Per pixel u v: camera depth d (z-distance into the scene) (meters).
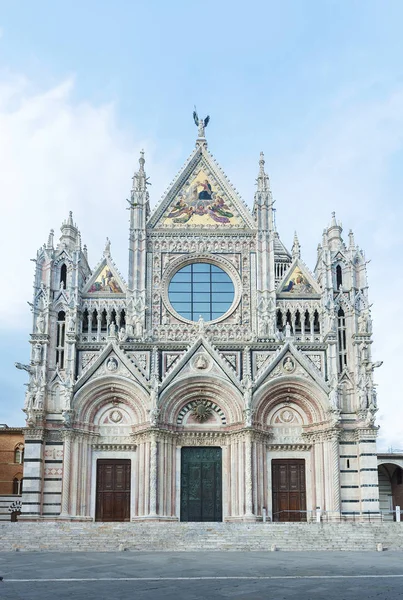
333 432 63.62
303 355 66.12
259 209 71.81
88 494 63.38
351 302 68.31
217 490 64.44
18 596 24.53
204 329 67.19
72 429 63.12
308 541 48.97
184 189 72.94
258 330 67.94
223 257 70.81
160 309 69.12
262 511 62.78
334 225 72.06
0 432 85.25
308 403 66.00
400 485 86.56
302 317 69.06
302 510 64.00
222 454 65.19
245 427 63.38
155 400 63.84
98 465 64.62
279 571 32.56
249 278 70.19
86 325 68.81
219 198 72.75
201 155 74.06
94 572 32.38
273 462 65.19
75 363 66.00
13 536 49.72
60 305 68.06
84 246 72.94
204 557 40.81
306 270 70.88
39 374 65.06
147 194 72.38
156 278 70.00
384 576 30.45
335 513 62.00
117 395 65.56
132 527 51.94
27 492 61.66
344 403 65.81
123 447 64.88
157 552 45.25
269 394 65.69
